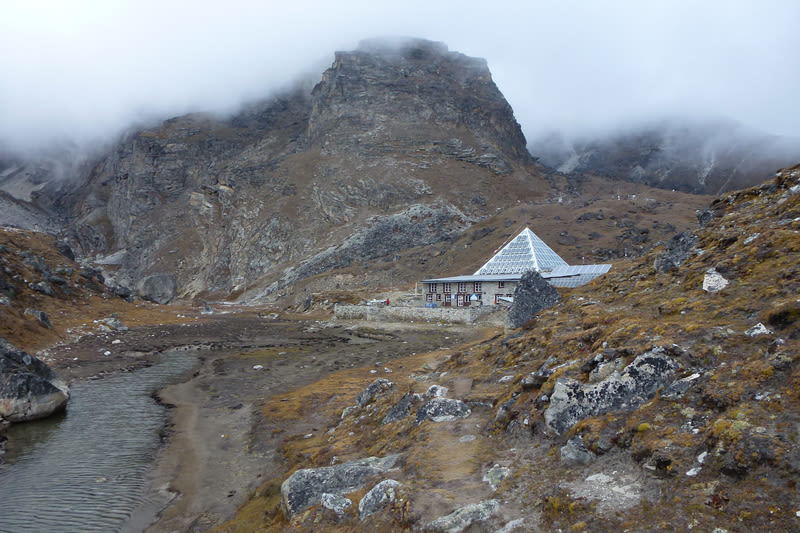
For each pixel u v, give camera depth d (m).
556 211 171.88
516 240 86.12
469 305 72.06
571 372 12.83
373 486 11.39
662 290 19.22
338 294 105.94
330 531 10.19
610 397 10.90
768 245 15.54
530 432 11.73
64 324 50.12
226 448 19.92
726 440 8.00
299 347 48.44
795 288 12.36
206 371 35.75
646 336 12.43
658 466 8.48
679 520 7.18
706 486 7.59
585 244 133.88
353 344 50.59
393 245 170.75
